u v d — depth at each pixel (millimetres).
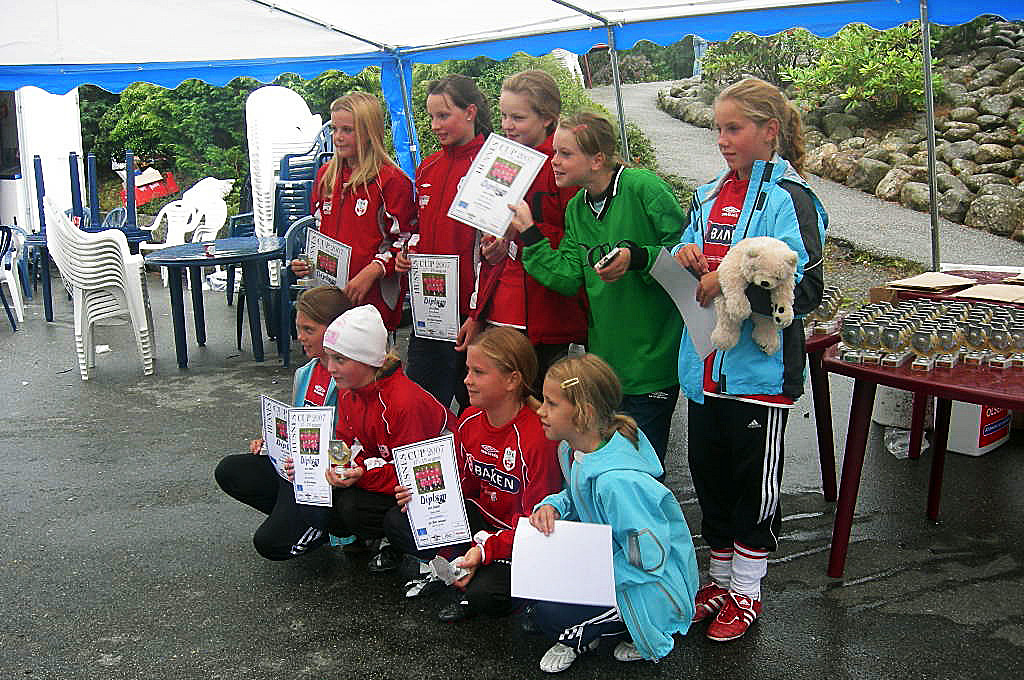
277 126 9312
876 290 5039
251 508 4594
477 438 3451
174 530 4344
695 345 3199
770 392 3117
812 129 9805
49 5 5480
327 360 3805
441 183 4230
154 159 14227
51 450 5461
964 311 4012
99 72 6949
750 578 3281
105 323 7527
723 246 3178
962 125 9109
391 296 4633
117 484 4922
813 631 3346
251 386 6754
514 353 3268
